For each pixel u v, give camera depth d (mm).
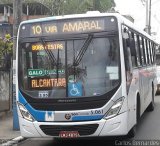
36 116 9648
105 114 9328
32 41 9938
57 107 9500
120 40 9562
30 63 9883
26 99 9750
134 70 11133
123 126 9422
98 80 9469
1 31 24453
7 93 16297
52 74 9680
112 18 9664
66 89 9539
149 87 15633
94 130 9359
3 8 33500
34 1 33031
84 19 9734
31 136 9703
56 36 9812
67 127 9430
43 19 9945
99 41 9617
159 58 27625
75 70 9578
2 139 11602
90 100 9375
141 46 13523
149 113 16562
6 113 16172
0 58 15570
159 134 11797
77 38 9703
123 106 9445
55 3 30156
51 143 11312
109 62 9516
